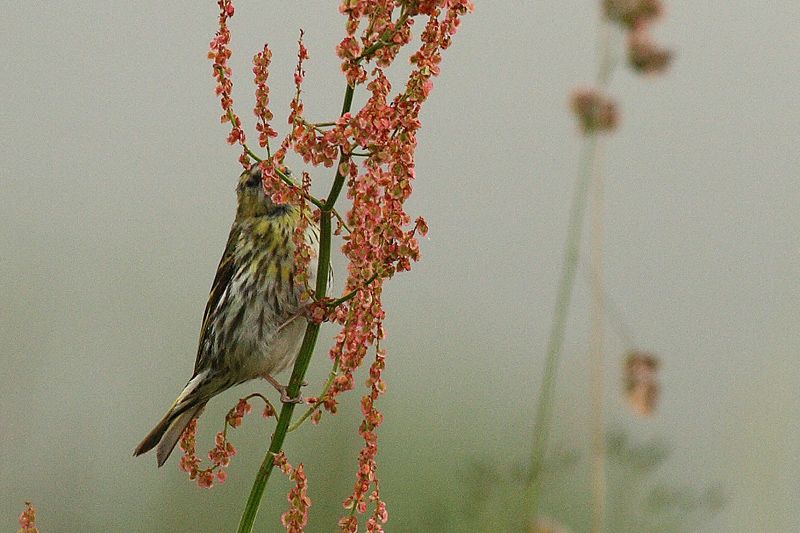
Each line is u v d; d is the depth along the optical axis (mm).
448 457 16469
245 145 7852
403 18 7691
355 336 8117
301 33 7824
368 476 8258
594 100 8664
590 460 8891
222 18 7809
